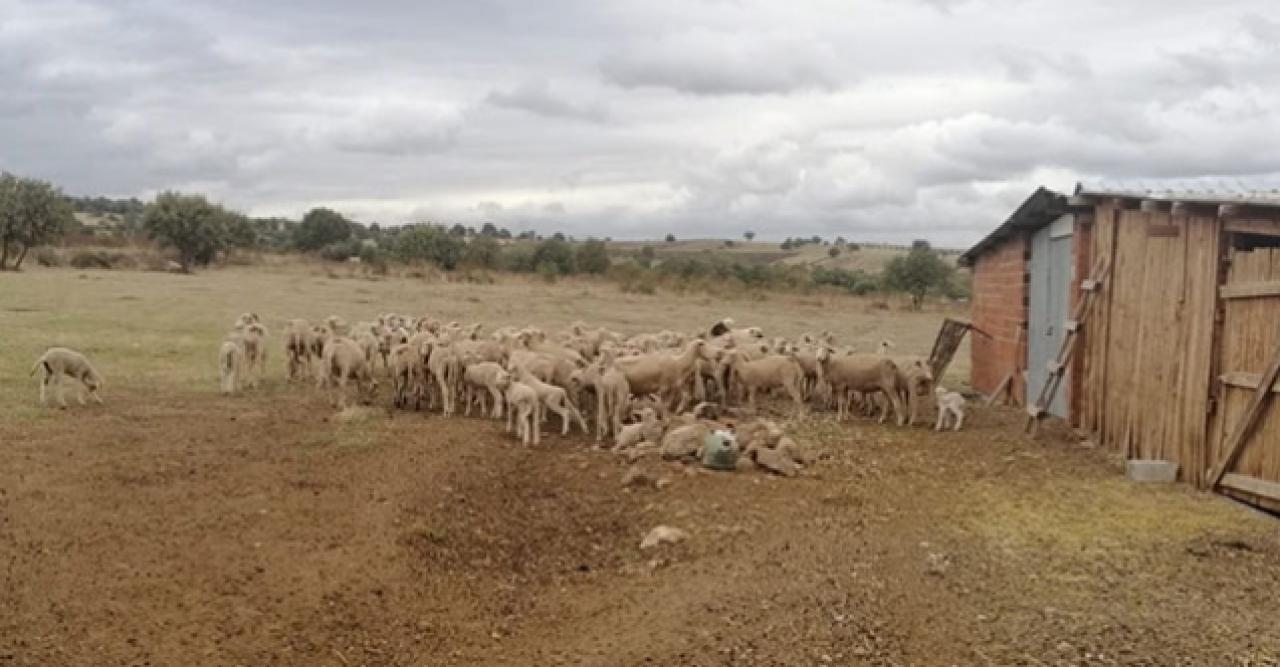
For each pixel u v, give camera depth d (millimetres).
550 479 13469
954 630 8078
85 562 9266
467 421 16844
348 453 13891
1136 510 11586
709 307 47469
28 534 9891
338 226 89375
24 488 11438
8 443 13641
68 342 25156
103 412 16312
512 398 15539
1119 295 15133
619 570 10117
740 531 10930
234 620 8312
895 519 11359
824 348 18156
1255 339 11805
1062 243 17609
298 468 12984
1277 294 11320
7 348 23297
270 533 10383
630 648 7922
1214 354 12500
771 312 46281
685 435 14180
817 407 19609
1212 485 12430
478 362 17625
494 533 11188
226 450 13844
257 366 20188
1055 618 8273
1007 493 12508
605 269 65375
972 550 10133
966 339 37000
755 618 8367
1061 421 17375
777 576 9391
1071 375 16797
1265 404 11586
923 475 13531
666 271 61250
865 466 14039
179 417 16156
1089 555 9930
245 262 73188
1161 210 13195
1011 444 15711
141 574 9078
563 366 17422
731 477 13141
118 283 48812
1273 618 8258
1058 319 17812
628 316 41281
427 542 10500
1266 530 10719
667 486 12781
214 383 20188
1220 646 7699
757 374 17859
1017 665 7426
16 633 7785
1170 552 9992
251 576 9219
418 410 17984
